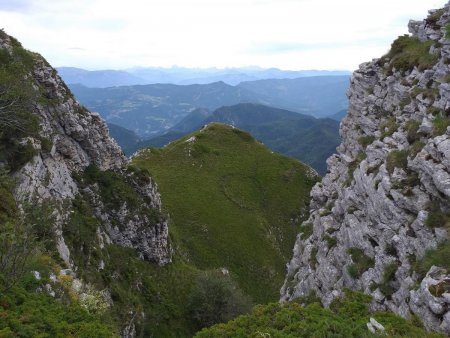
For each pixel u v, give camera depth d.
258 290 74.31
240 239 85.88
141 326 38.72
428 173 21.89
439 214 20.42
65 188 39.12
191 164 110.94
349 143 41.88
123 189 49.91
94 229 40.03
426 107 27.55
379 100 37.53
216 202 96.44
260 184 110.19
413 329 16.50
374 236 24.92
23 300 17.94
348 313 19.66
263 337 16.75
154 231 52.09
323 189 44.16
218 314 49.00
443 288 16.52
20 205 26.33
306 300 30.39
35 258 21.72
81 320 18.42
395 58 38.22
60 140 42.00
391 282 21.25
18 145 32.38
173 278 52.75
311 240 37.19
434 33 34.84
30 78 38.47
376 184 25.88
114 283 38.69
